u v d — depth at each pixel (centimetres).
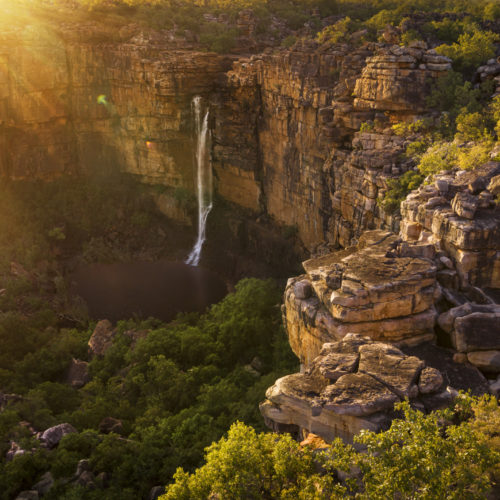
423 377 1460
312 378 1538
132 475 3062
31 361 5097
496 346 1803
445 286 2067
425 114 4412
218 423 3478
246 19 9250
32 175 8881
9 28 8100
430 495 1081
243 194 7962
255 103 7162
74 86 8650
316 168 6066
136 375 4488
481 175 2425
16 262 7694
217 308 5456
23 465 3084
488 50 4806
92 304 7188
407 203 2492
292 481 1316
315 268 2230
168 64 7438
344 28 6525
